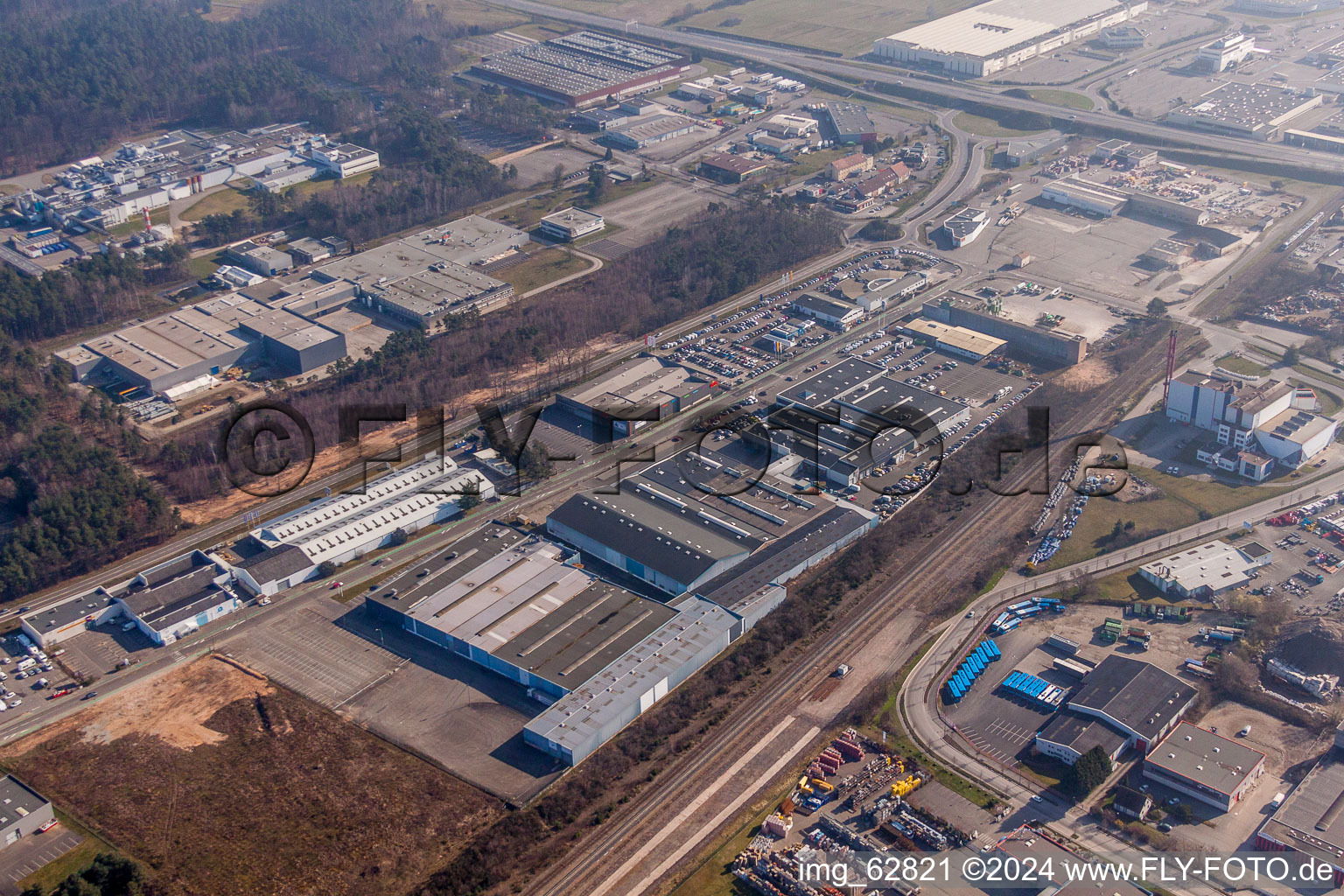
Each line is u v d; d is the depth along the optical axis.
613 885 154.00
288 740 179.25
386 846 160.38
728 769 172.12
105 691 190.50
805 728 179.62
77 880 148.62
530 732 175.50
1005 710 183.88
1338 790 161.88
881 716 181.88
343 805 167.12
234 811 166.88
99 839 162.88
